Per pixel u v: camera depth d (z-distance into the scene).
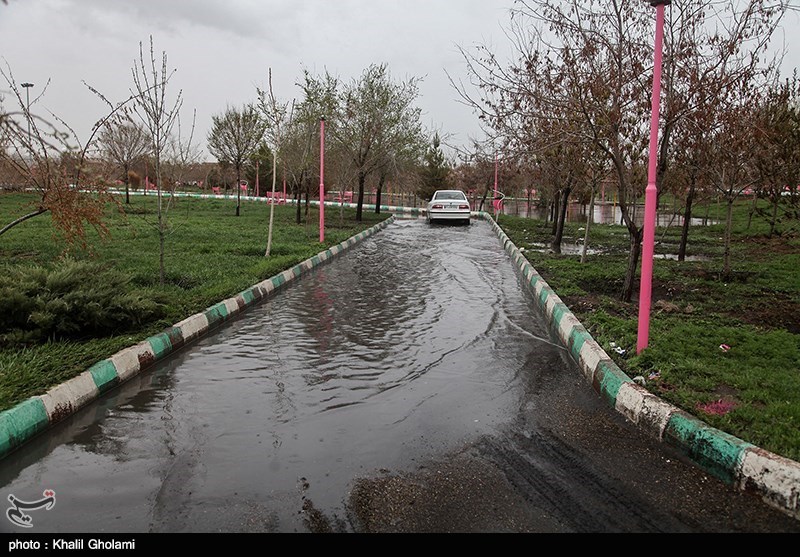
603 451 3.66
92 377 4.48
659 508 2.99
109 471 3.33
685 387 4.30
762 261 11.81
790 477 2.94
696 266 10.98
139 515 2.89
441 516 2.91
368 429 3.95
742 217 22.84
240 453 3.56
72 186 6.48
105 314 5.54
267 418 4.12
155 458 3.50
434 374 5.19
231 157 26.09
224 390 4.70
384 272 11.19
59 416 4.00
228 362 5.46
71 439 3.76
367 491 3.13
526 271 10.73
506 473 3.36
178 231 14.70
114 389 4.69
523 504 3.02
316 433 3.87
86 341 5.40
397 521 2.86
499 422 4.12
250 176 40.09
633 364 4.87
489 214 27.95
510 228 20.19
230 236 14.23
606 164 10.38
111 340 5.35
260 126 20.83
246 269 9.62
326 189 33.12
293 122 19.23
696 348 5.18
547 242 16.03
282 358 5.60
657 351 5.01
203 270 9.15
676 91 7.07
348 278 10.45
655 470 3.40
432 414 4.25
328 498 3.05
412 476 3.31
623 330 5.92
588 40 7.12
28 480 3.23
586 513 2.94
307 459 3.49
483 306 8.25
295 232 16.16
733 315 6.91
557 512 2.95
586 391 4.80
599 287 8.87
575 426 4.06
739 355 5.09
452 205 23.41
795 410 3.72
